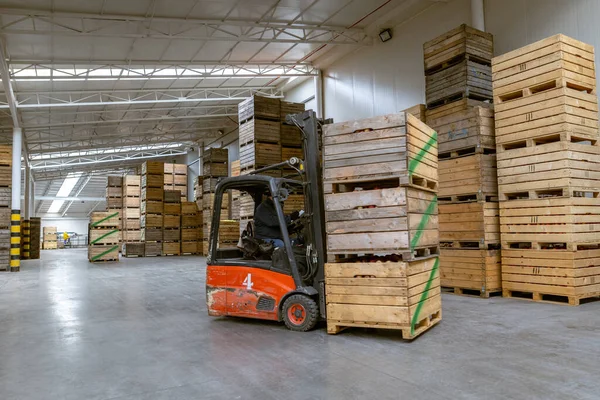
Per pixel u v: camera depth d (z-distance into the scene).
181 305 7.71
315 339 5.10
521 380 3.61
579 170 7.08
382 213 5.04
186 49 14.20
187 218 22.86
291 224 6.09
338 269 5.22
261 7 11.85
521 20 9.84
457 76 8.62
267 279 5.78
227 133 26.17
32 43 12.25
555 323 5.63
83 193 43.88
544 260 7.18
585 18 8.66
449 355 4.35
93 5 10.55
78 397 3.52
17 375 4.09
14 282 11.57
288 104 12.41
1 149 15.14
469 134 8.12
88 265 16.73
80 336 5.58
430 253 5.92
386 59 13.91
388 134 5.04
